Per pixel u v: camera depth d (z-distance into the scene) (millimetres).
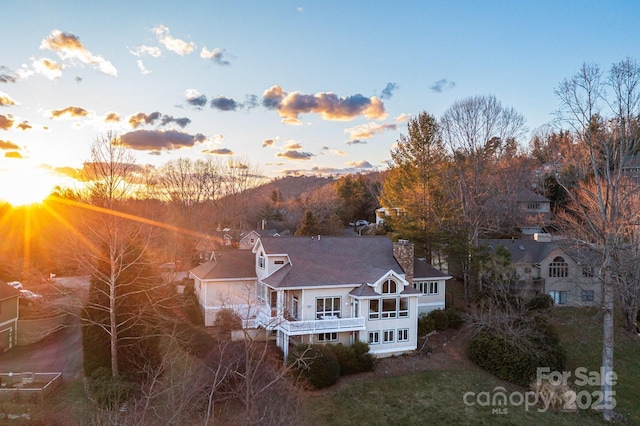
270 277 32500
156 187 69312
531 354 28625
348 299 31219
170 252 51344
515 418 24344
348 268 32906
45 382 23234
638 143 26906
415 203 43844
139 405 18844
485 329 32250
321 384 25953
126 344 23094
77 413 20062
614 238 27125
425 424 23125
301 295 30234
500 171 50688
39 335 31266
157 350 24438
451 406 25062
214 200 74312
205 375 22266
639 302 36094
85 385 22375
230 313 31578
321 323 28984
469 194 43969
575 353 32250
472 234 42250
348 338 30547
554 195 66812
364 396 25578
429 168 45219
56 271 51312
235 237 69562
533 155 72875
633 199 31141
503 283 36594
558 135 46250
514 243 45531
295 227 84438
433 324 34844
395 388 26703
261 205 99500
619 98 26844
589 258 35375
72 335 33250
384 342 30906
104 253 24172
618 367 30516
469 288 40250
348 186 88812
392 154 48312
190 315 33594
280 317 27422
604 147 27625
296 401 22328
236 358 22578
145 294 24719
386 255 35812
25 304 37469
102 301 23719
